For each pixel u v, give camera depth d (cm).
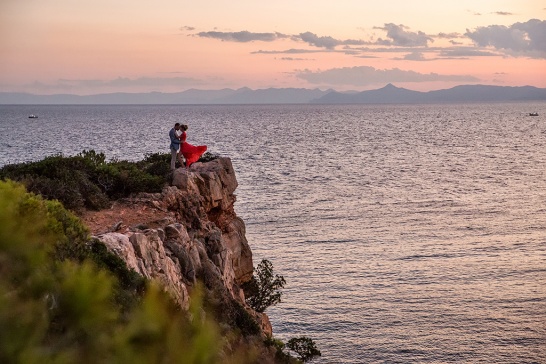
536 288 5650
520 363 4322
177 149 2923
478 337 4700
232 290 2511
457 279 5916
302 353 3347
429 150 18462
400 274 6044
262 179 12025
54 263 503
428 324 4906
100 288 457
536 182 12038
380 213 8856
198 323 448
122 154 13775
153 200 2462
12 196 591
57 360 377
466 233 7700
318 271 6100
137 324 430
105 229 2061
